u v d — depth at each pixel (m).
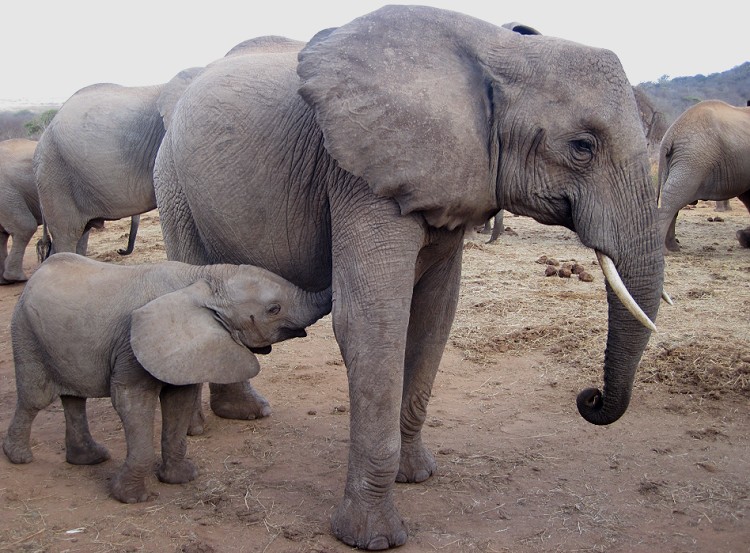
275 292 4.61
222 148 4.71
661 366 7.02
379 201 3.95
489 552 4.10
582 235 3.92
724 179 12.53
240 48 5.57
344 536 4.14
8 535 4.22
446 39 3.97
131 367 4.61
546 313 8.98
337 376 7.26
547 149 3.87
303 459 5.34
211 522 4.40
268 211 4.61
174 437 4.89
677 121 12.76
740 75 76.19
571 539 4.24
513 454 5.42
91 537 4.22
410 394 4.87
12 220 11.76
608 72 3.88
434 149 3.79
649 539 4.25
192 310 4.57
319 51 4.03
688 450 5.49
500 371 7.30
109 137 9.02
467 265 11.78
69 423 5.16
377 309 3.94
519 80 3.89
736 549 4.15
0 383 7.14
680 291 9.80
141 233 16.59
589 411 4.49
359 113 3.85
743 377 6.70
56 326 4.78
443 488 4.87
